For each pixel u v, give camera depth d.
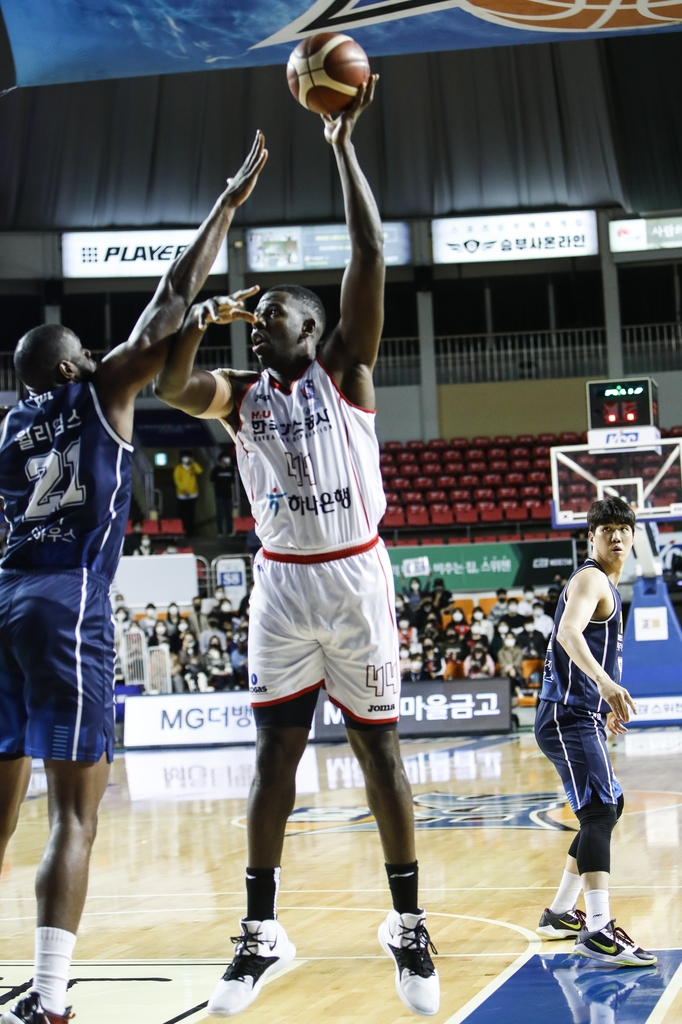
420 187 21.86
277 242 21.89
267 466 2.98
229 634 14.77
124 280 22.16
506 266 22.28
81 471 2.79
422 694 12.85
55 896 2.52
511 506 19.27
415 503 19.73
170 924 4.10
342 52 2.95
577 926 3.65
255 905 2.85
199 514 21.80
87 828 2.66
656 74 20.52
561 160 21.55
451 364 22.19
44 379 2.91
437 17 11.58
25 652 2.69
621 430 12.18
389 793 2.90
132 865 5.54
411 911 2.86
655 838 5.58
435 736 12.73
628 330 21.86
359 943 3.68
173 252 21.89
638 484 12.06
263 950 2.80
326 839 6.13
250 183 3.00
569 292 22.97
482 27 11.88
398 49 12.37
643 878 4.55
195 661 14.34
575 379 21.67
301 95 3.02
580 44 20.55
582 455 12.25
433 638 14.38
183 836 6.48
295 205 21.88
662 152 21.17
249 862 2.89
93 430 2.81
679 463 12.03
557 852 5.34
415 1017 2.83
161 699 13.31
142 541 17.03
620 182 21.59
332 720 12.88
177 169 21.48
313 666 3.00
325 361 3.01
